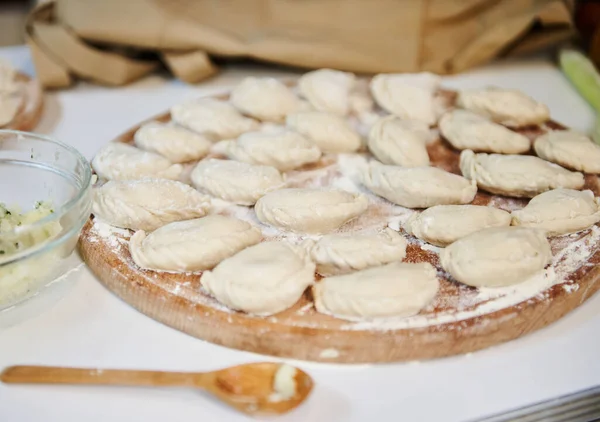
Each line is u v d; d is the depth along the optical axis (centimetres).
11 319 54
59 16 86
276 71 92
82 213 54
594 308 56
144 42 84
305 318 51
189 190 61
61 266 55
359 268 54
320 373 51
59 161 59
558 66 94
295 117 70
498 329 52
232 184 62
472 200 63
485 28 90
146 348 52
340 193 60
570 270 55
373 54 87
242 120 72
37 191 61
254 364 49
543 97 86
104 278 56
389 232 57
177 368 51
